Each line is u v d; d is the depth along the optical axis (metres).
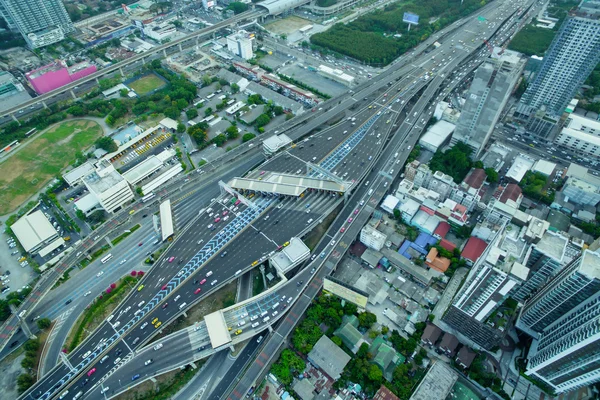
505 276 187.38
